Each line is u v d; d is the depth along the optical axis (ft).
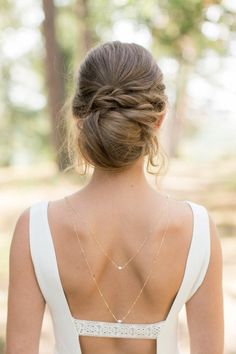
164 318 4.21
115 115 3.90
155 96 4.04
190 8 34.27
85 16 44.70
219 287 4.33
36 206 4.22
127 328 4.15
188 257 4.18
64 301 4.15
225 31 35.24
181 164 50.49
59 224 4.13
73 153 4.25
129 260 4.11
